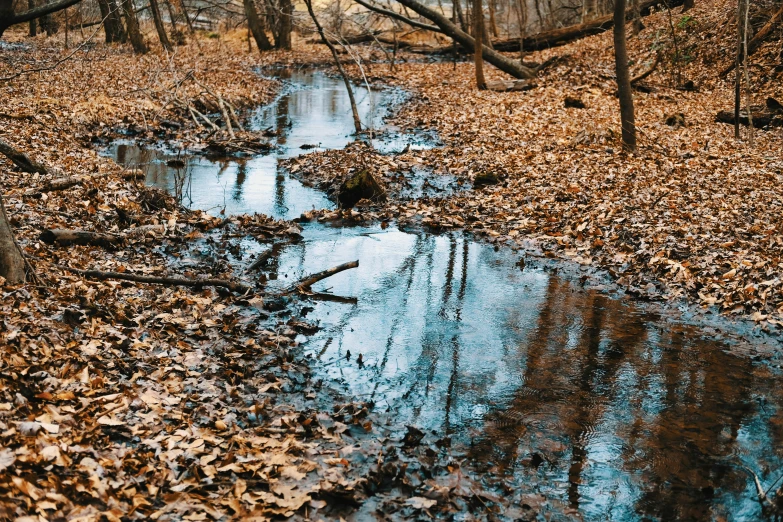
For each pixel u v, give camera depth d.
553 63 29.27
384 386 6.49
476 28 26.42
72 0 6.74
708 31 27.66
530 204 12.47
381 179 14.12
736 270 8.98
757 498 4.94
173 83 25.73
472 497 4.82
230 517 4.34
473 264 9.97
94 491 4.20
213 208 12.45
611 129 17.58
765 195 12.46
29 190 11.05
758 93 22.48
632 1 32.56
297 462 5.04
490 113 21.38
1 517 3.69
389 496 4.79
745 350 7.31
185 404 5.61
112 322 6.86
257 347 6.94
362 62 37.34
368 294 8.80
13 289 6.72
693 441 5.66
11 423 4.60
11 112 17.75
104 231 10.16
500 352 7.25
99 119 19.34
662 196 12.49
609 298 8.75
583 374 6.80
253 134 19.25
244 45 45.75
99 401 5.30
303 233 11.34
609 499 4.93
